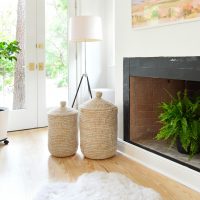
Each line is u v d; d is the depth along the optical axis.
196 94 2.99
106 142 2.77
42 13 4.02
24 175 2.41
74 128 2.89
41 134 3.76
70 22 3.77
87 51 4.38
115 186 2.15
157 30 2.52
